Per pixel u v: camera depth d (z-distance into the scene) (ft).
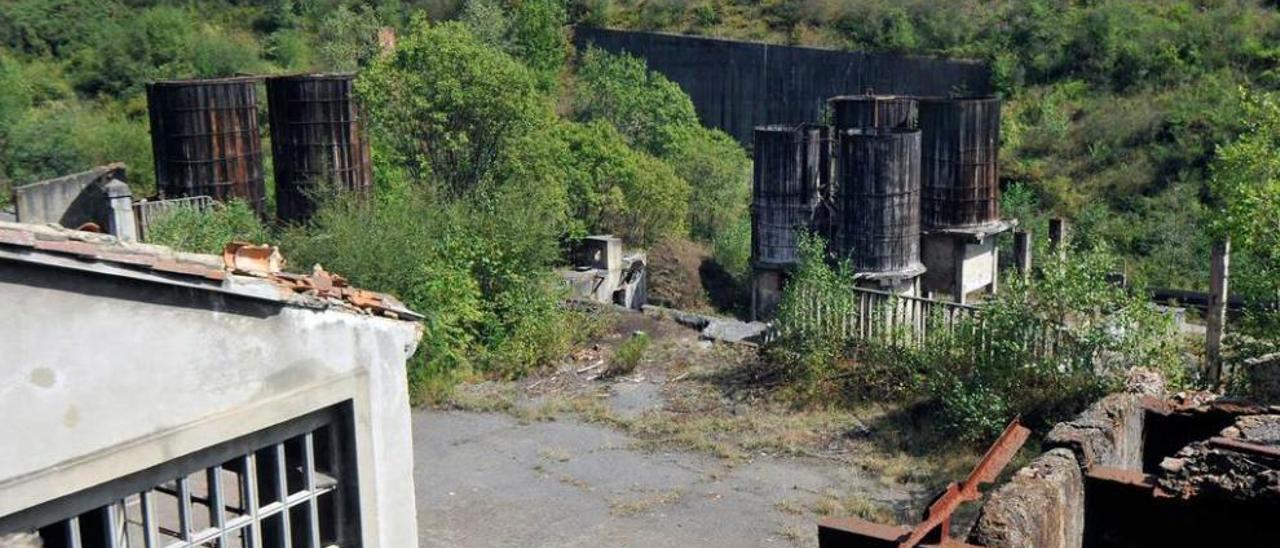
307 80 69.92
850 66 120.47
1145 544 26.07
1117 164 98.48
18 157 103.19
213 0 154.61
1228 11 114.21
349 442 20.38
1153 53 109.81
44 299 15.76
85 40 137.69
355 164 72.28
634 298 79.36
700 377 51.24
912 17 128.26
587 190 86.58
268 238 63.16
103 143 108.17
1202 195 92.07
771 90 126.21
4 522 15.72
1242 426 28.09
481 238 56.70
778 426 44.75
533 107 79.41
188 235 58.49
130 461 16.81
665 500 38.37
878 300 48.39
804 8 137.90
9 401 15.48
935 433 42.60
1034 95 110.63
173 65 133.69
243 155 74.84
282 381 18.97
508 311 55.67
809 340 48.93
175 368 17.37
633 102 116.06
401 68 77.41
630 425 45.47
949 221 67.82
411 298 51.57
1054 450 25.68
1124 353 41.50
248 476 18.85
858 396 46.85
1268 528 24.80
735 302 82.94
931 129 67.46
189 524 18.13
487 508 38.06
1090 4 121.39
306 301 19.11
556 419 46.80
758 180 67.31
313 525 19.94
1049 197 96.27
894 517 36.09
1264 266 45.32
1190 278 82.43
